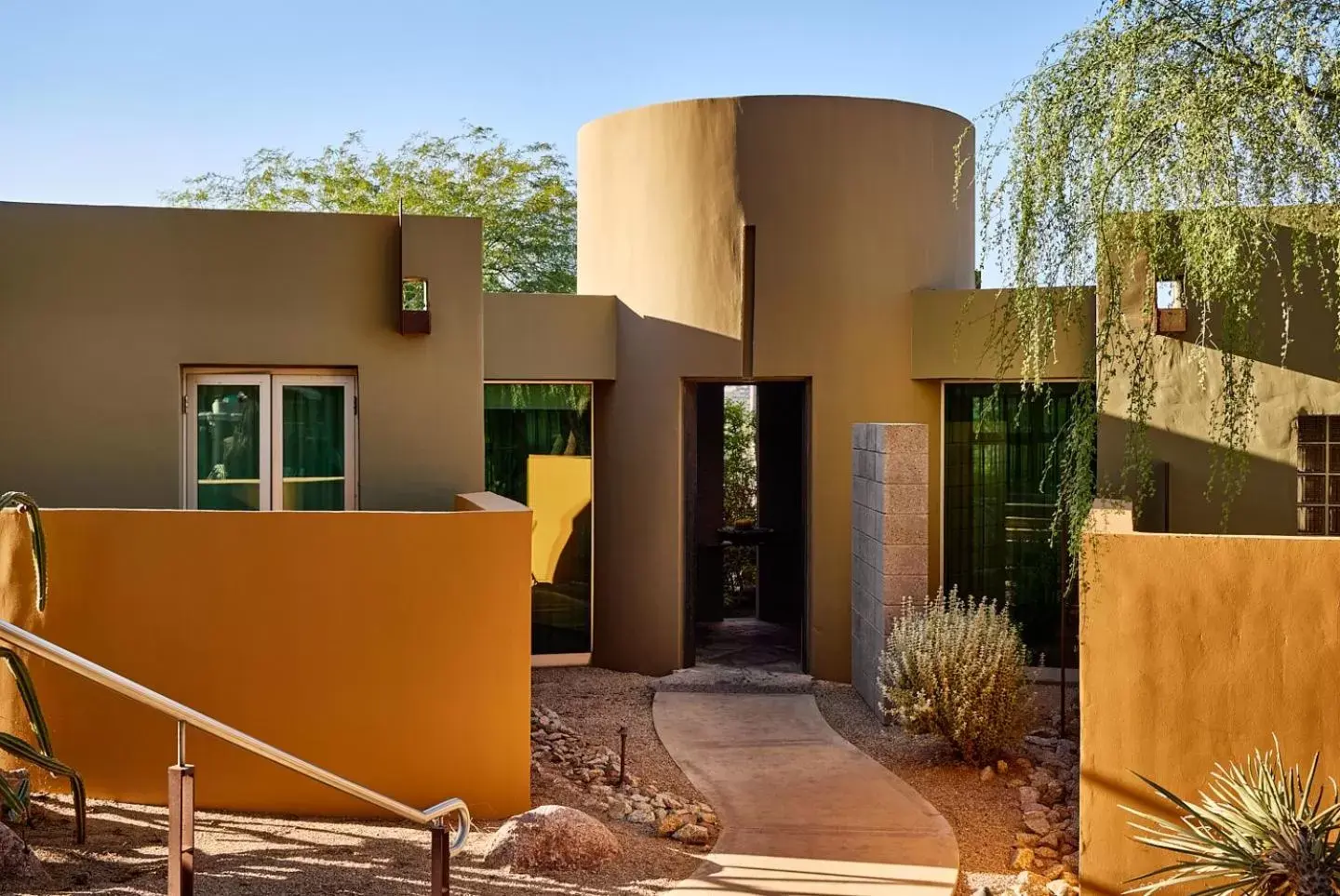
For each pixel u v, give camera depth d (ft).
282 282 32.50
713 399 52.16
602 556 44.01
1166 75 20.13
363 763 23.93
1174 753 19.71
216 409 32.76
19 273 31.24
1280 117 19.36
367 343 32.96
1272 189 19.70
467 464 33.37
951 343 40.83
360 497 32.99
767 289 41.04
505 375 42.52
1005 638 30.35
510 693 24.34
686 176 41.68
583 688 39.99
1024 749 30.96
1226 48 19.81
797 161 40.91
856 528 39.04
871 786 27.68
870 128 41.22
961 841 24.32
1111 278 21.22
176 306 31.96
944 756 30.30
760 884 20.99
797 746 31.58
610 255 43.86
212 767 23.88
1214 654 19.57
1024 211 21.01
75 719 23.86
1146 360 31.01
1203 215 19.93
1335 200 19.47
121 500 31.71
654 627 42.29
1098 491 27.66
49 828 21.24
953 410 42.09
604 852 21.75
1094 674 20.11
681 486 42.09
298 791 23.93
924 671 29.84
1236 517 33.22
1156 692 19.81
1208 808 18.11
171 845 14.05
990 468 41.93
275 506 32.99
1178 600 19.72
